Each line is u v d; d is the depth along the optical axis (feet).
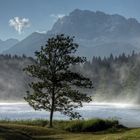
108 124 162.30
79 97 167.63
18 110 453.17
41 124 172.35
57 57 168.25
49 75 167.32
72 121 170.91
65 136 134.00
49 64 167.73
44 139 127.13
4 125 145.69
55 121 175.22
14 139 113.39
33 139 125.29
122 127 161.48
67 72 168.04
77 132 155.63
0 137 110.22
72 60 168.45
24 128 142.61
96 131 158.10
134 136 91.61
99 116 346.74
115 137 97.40
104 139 100.48
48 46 168.04
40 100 168.35
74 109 483.10
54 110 169.89
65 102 169.27
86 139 117.70
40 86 167.84
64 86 169.68
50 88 169.48
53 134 141.08
